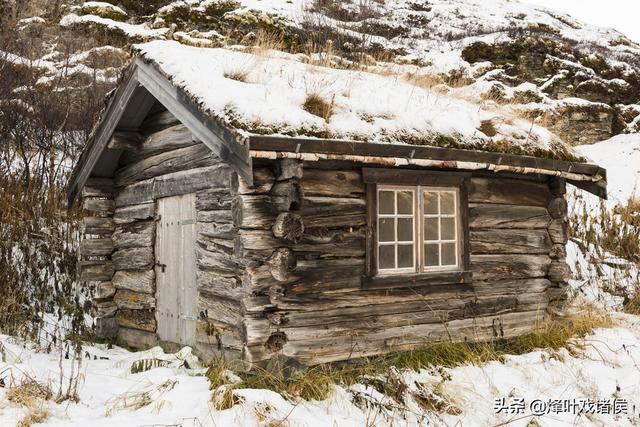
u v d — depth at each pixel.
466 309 6.40
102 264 7.79
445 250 6.32
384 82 7.31
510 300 6.77
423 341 6.06
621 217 11.95
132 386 5.27
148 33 17.70
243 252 5.05
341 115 5.51
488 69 20.61
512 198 6.86
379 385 5.23
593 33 26.86
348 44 18.88
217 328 5.72
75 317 7.95
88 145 7.33
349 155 5.14
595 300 9.30
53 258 9.15
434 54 21.09
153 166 6.92
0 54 12.36
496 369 5.99
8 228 9.12
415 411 4.98
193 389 5.00
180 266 6.48
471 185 6.53
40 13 16.86
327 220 5.49
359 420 4.66
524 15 26.92
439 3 27.25
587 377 6.07
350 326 5.60
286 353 5.22
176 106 5.52
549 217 7.20
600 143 18.83
